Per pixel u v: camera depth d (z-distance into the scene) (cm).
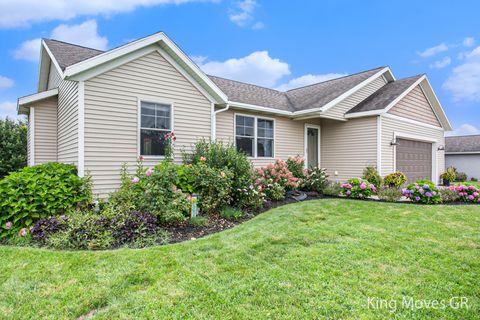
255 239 461
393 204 781
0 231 477
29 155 952
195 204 590
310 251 404
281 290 293
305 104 1161
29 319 250
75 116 663
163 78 752
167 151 723
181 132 783
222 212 637
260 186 755
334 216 633
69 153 730
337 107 1117
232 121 1003
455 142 2397
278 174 862
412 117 1255
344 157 1179
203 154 748
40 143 884
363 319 245
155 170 579
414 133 1263
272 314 253
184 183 648
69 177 571
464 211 688
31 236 463
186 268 347
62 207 531
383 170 1084
